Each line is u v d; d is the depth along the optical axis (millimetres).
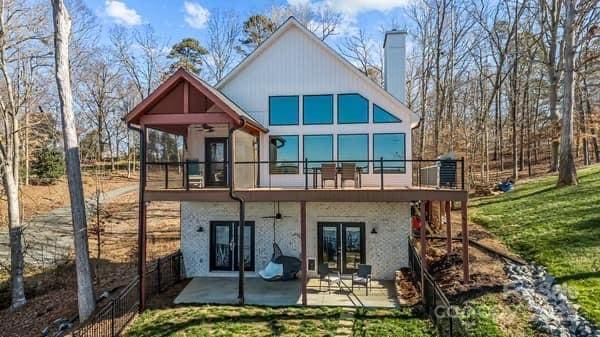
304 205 11570
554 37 23047
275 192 11680
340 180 14031
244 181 14984
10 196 15164
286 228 14516
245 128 13430
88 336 8914
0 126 19453
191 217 14844
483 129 28391
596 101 39844
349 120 14828
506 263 11430
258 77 15281
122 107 41875
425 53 31875
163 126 14016
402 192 11398
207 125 14250
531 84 35281
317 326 9477
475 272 11125
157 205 27594
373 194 11500
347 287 12758
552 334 7598
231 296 11969
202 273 14711
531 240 12469
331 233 14398
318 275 14273
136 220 23734
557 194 16953
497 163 38000
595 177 18625
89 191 31109
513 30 27219
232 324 9734
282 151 15094
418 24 31547
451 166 11867
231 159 11562
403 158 14492
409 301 11125
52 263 17984
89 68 34438
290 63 15164
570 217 13484
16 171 17203
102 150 40281
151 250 18453
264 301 11445
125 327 9922
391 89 16109
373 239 14172
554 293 9102
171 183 16188
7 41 16531
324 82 14984
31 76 19688
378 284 13172
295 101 15102
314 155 14945
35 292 15508
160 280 12625
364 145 14719
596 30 19062
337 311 10453
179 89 11648
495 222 15547
